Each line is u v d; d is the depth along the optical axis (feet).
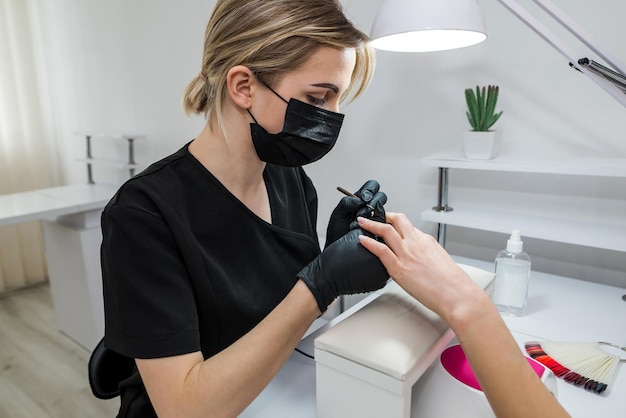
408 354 1.68
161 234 2.13
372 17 4.87
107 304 2.10
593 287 3.62
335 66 2.19
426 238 2.08
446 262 1.95
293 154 2.42
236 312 2.44
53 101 9.55
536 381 1.62
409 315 1.97
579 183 3.96
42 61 9.20
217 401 1.81
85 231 6.31
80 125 9.29
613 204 3.84
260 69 2.15
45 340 7.29
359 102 5.26
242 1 2.12
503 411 1.59
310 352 2.76
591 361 2.42
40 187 9.45
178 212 2.27
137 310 1.99
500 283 3.09
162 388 1.91
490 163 3.74
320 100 2.31
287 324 1.94
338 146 5.60
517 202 4.33
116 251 2.03
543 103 4.03
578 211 4.01
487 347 1.67
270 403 2.28
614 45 3.63
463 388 1.77
